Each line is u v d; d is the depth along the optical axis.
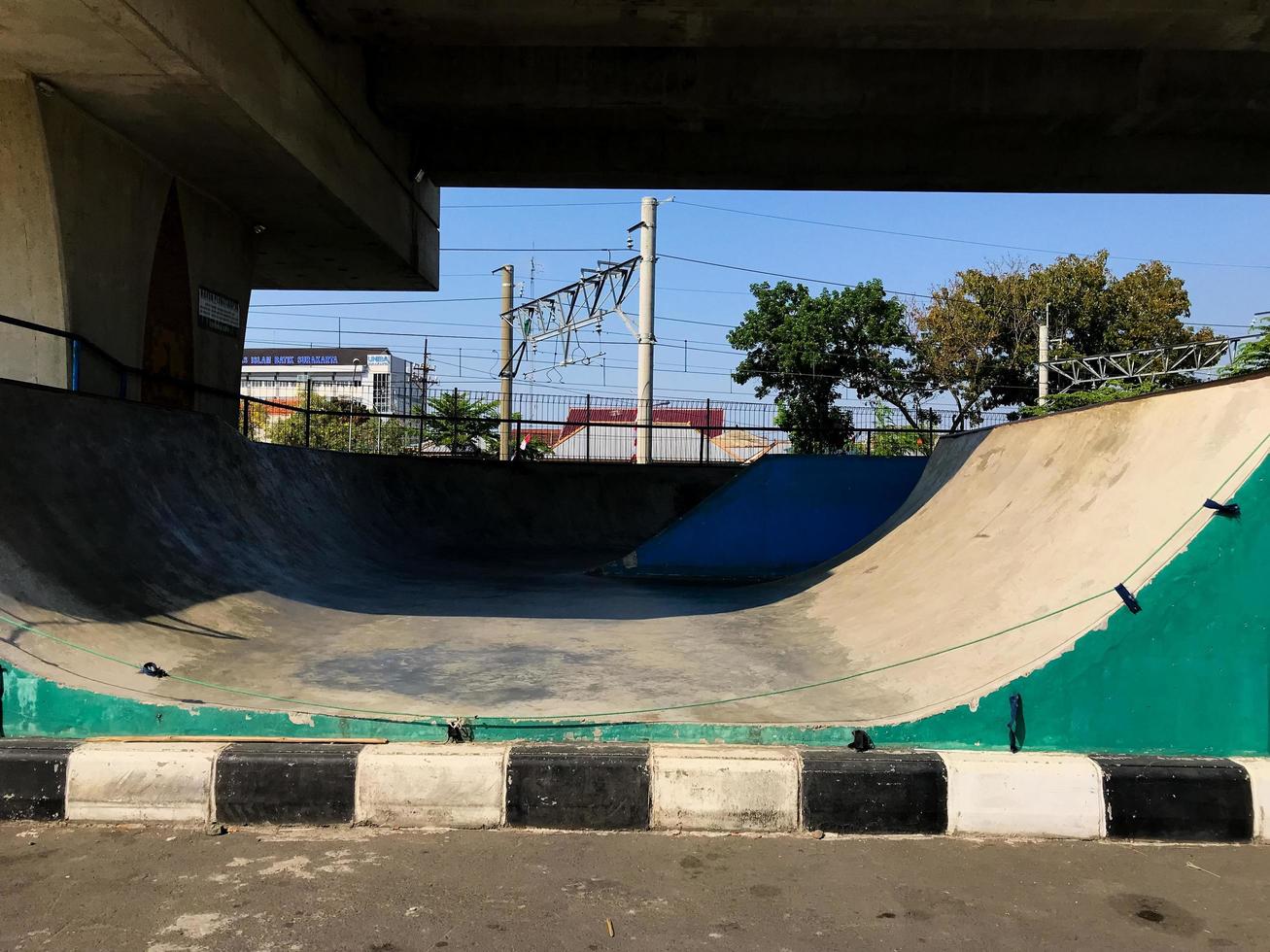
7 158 7.71
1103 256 29.70
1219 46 10.63
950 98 11.65
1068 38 10.50
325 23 10.14
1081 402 24.64
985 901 2.92
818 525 11.09
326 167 10.27
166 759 3.52
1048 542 5.16
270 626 6.22
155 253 9.59
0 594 4.58
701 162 13.59
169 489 7.24
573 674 5.25
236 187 10.36
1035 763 3.52
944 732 3.79
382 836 3.40
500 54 11.64
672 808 3.47
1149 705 3.71
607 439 25.84
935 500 8.23
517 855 3.24
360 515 11.66
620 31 10.59
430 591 8.73
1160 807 3.43
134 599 5.59
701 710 4.40
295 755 3.54
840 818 3.47
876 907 2.87
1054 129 12.45
